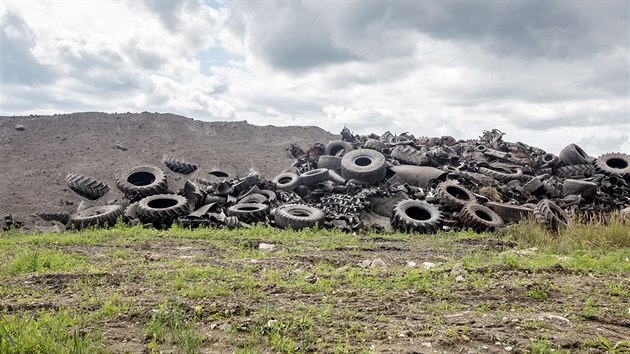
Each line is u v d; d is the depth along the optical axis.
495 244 12.95
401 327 5.30
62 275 7.67
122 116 30.66
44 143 25.16
